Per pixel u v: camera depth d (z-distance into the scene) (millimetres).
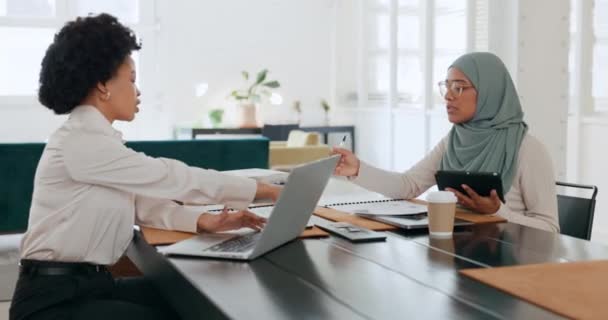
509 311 1026
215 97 8328
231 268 1348
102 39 1622
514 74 3812
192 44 8188
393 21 7293
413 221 1824
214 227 1702
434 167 2482
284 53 8547
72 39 1610
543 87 3818
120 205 1615
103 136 1607
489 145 2297
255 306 1070
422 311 1031
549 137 3822
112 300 1557
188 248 1511
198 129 7570
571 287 1140
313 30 8633
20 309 1519
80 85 1619
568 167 5004
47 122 7594
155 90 8094
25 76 7516
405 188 2400
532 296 1090
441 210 1662
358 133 8398
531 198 2213
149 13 7984
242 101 8352
